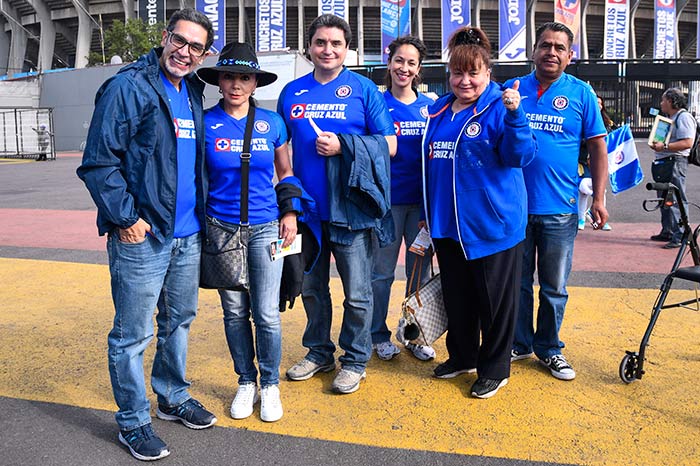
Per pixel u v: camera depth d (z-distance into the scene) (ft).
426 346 12.38
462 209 10.60
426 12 174.50
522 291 12.42
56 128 114.21
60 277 20.13
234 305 10.34
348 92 10.87
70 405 10.87
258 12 130.72
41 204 38.58
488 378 10.95
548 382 11.61
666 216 23.90
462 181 10.59
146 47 127.44
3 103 110.93
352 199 10.54
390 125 11.14
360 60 166.50
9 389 11.55
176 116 9.06
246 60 9.56
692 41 198.49
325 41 10.61
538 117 11.35
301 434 9.77
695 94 108.58
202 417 9.93
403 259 22.75
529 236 11.93
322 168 10.83
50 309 16.62
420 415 10.37
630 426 9.85
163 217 8.74
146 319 9.03
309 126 10.85
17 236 27.68
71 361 12.95
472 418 10.23
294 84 11.30
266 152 9.87
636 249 23.47
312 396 11.18
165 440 9.62
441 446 9.34
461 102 10.83
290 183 10.35
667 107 23.39
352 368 11.45
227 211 9.79
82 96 111.04
